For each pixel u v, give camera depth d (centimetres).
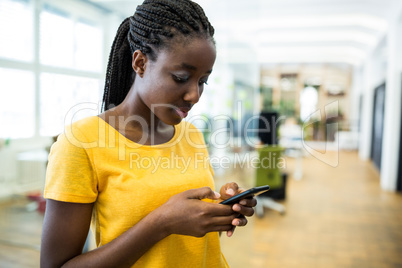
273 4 571
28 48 251
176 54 56
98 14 194
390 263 276
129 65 73
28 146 287
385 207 443
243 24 230
